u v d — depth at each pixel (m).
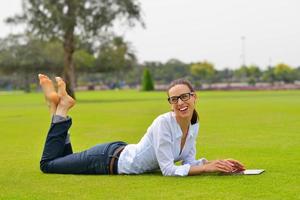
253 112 18.55
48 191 4.98
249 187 4.89
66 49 40.59
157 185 5.09
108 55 74.38
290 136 10.16
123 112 20.77
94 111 21.86
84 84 104.00
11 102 36.34
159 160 5.60
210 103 26.98
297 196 4.48
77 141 10.18
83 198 4.61
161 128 5.54
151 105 26.66
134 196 4.62
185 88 5.52
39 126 14.74
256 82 92.81
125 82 109.88
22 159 7.52
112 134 11.51
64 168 5.94
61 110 5.99
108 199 4.54
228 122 14.16
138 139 10.42
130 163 5.71
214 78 102.56
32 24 39.00
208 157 7.50
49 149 6.00
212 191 4.73
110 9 40.00
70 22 38.44
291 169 6.00
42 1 38.75
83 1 39.09
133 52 77.06
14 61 77.62
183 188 4.90
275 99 31.52
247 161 6.82
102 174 5.83
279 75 94.75
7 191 5.04
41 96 53.16
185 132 5.66
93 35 40.03
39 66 78.69
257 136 10.27
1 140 10.63
